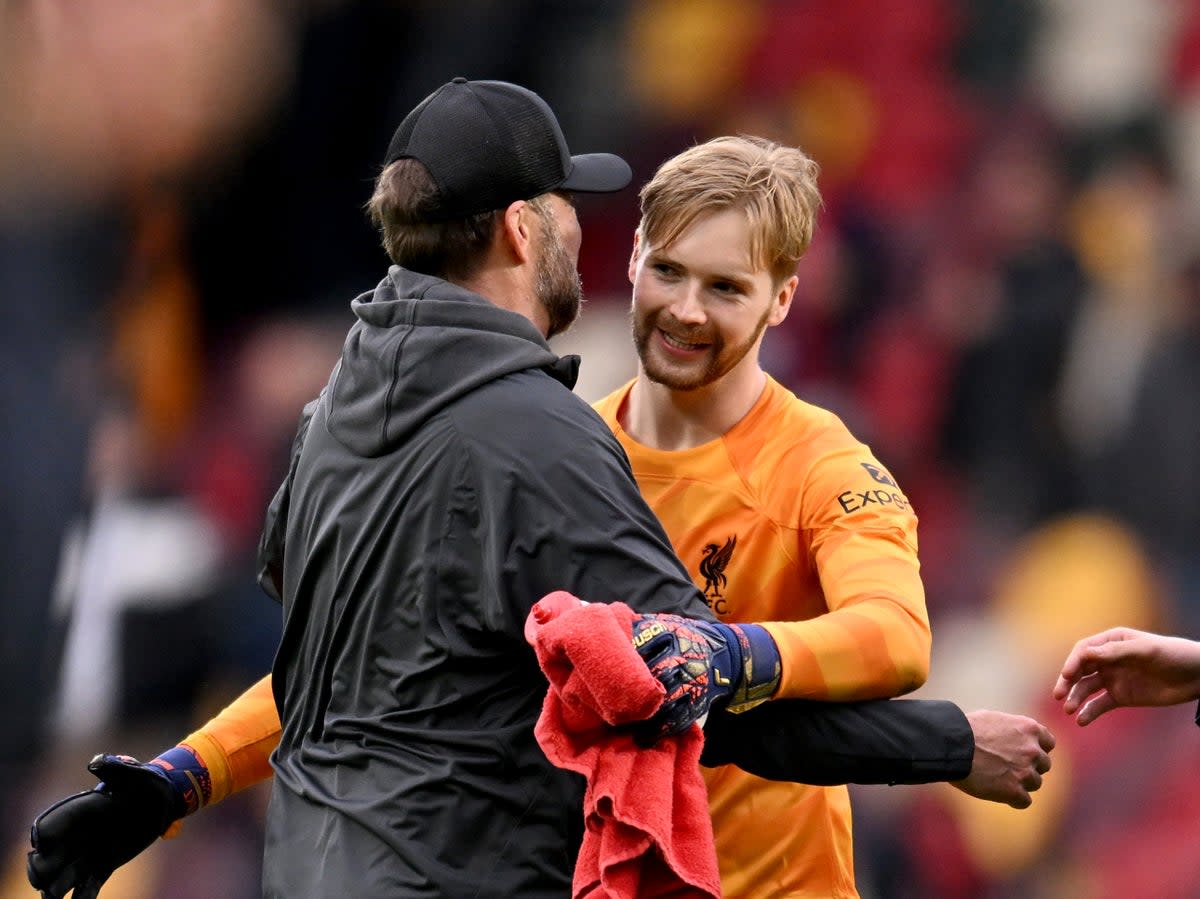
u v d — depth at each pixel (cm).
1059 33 2827
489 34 2523
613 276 2616
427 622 888
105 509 1922
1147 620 2416
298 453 985
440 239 934
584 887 828
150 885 2036
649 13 2744
